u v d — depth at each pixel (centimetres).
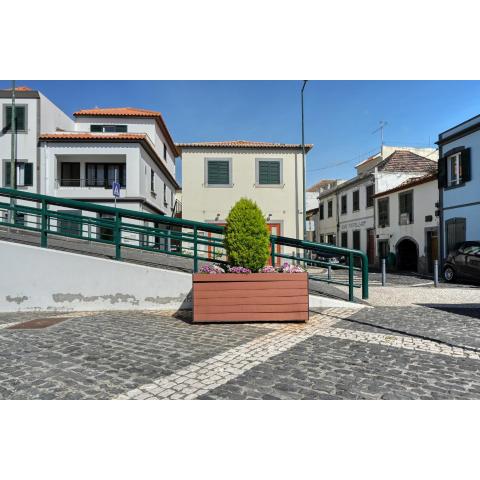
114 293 719
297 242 762
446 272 1416
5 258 713
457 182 1695
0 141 2145
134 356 418
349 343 471
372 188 2633
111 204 2114
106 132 2397
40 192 2109
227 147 2052
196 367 382
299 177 2078
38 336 505
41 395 319
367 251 2712
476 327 557
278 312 591
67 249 857
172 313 677
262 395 318
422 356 418
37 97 2147
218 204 2047
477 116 1570
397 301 795
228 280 590
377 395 317
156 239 2008
